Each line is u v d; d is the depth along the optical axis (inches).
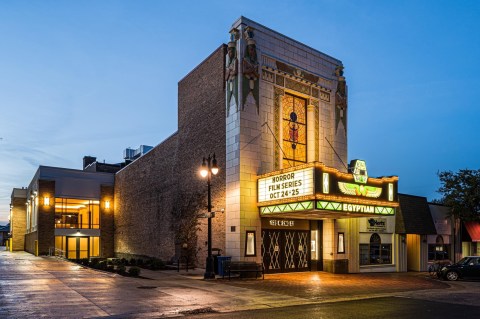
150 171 1441.9
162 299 573.3
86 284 700.0
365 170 887.1
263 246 967.0
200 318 465.4
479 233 1428.4
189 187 1154.0
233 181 950.4
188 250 1123.3
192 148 1155.3
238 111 952.9
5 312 471.2
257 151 965.8
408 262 1305.4
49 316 454.6
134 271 853.2
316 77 1107.3
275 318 466.6
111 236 1748.3
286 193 864.9
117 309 498.9
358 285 792.3
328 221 1065.5
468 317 478.0
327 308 540.1
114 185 1797.5
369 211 900.6
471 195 1323.8
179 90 1267.2
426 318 470.6
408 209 1247.5
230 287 720.3
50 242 1619.1
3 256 1497.3
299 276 932.6
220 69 1047.6
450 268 949.8
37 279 753.6
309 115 1082.7
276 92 1019.3
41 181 1641.2
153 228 1381.6
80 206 1720.0
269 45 1021.8
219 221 997.8
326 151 1099.3
